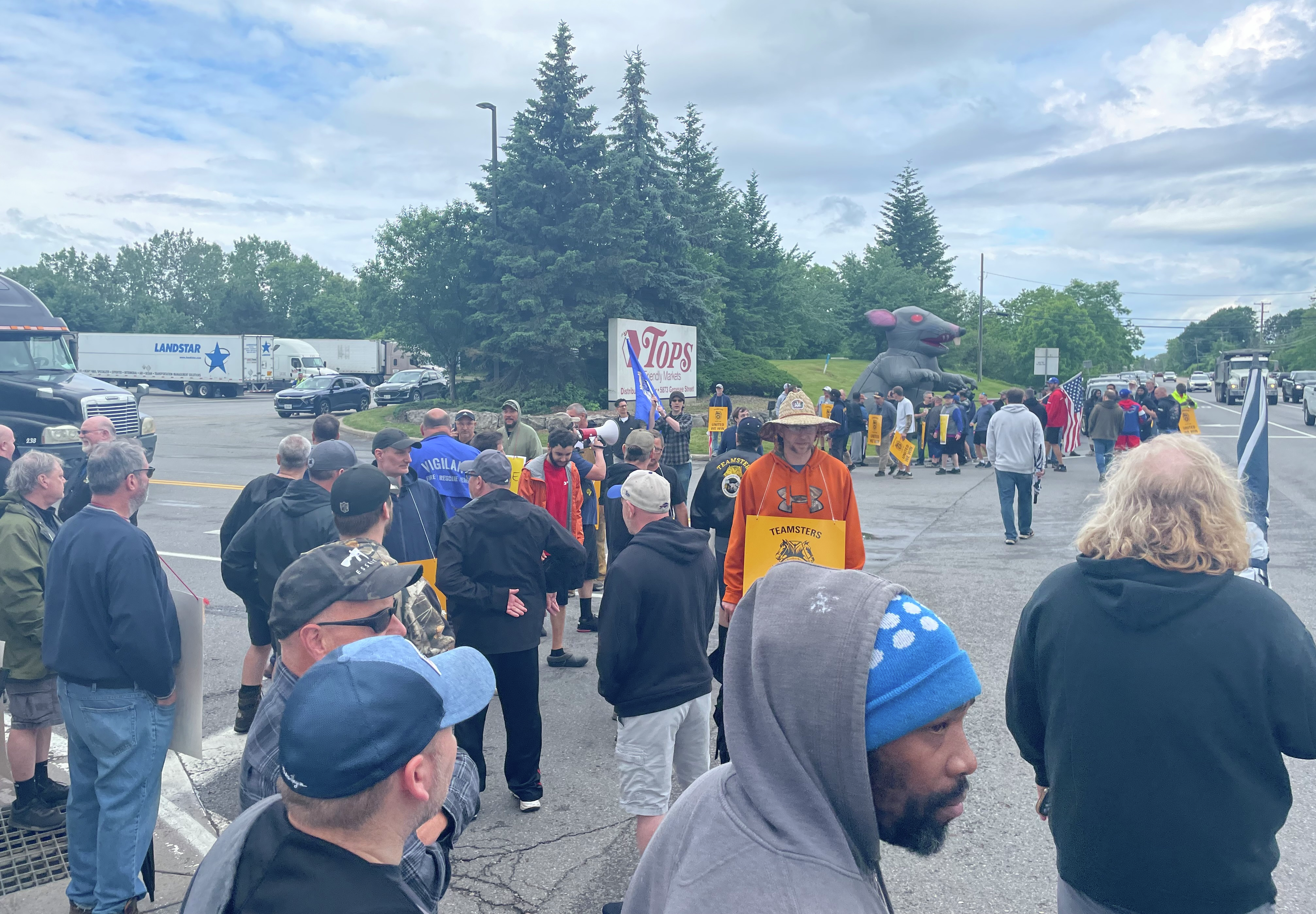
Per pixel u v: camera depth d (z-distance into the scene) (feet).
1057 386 62.54
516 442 28.89
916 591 26.48
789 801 3.37
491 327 87.61
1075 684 6.18
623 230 85.87
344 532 11.18
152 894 10.96
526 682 13.60
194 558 31.68
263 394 160.56
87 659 10.15
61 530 10.45
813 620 3.46
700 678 11.85
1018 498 35.14
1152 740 5.82
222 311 264.31
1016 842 12.47
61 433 47.03
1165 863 5.82
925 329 77.77
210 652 21.67
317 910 3.74
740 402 96.58
